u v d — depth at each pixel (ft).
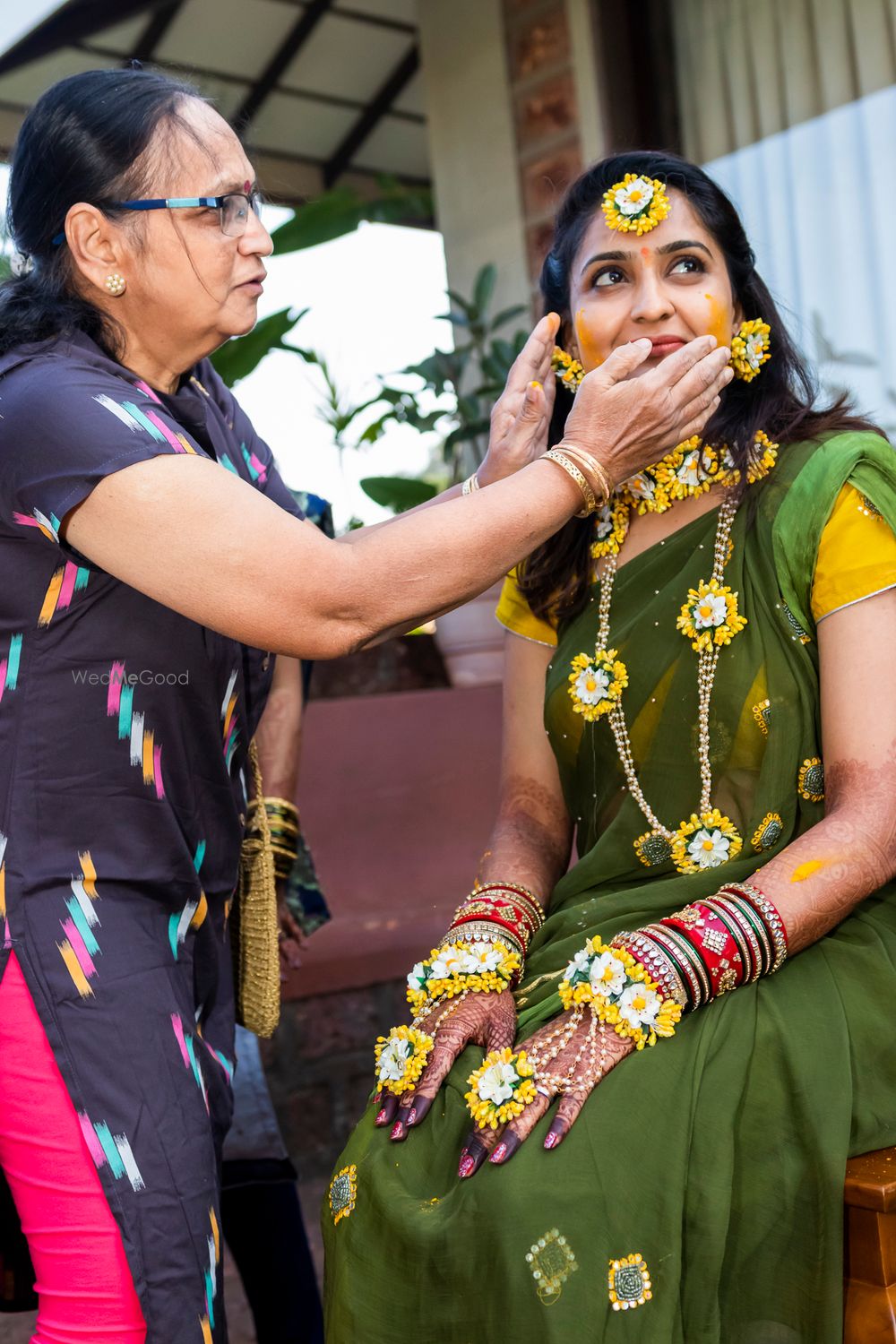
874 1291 4.50
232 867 5.44
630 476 4.99
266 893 6.13
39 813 4.73
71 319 4.92
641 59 14.08
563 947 5.41
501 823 6.30
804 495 5.38
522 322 15.07
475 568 4.62
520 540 4.70
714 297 5.66
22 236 5.02
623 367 4.86
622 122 13.99
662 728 5.59
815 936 4.99
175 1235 4.68
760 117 13.17
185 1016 4.97
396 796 10.68
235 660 5.21
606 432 4.83
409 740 10.84
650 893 5.38
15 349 4.86
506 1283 4.32
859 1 12.37
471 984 5.31
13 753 4.72
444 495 5.85
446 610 4.71
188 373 5.56
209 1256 4.79
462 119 15.55
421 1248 4.55
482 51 15.19
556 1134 4.54
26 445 4.57
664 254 5.64
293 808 7.20
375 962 9.95
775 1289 4.57
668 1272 4.36
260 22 16.03
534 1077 4.73
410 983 5.36
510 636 6.47
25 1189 4.75
